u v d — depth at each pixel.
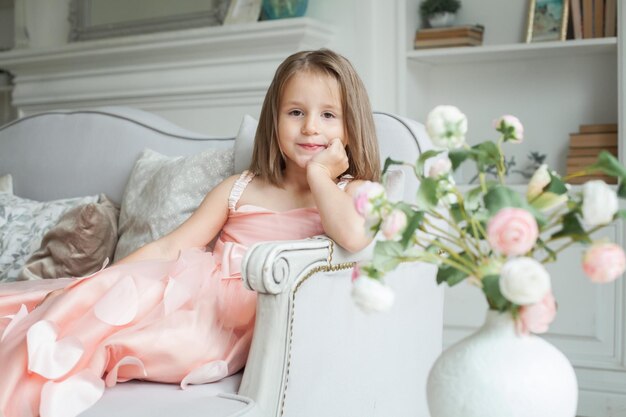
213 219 1.87
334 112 1.79
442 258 1.08
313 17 3.35
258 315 1.41
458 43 3.20
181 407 1.34
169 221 2.11
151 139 2.52
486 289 1.02
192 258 1.62
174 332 1.46
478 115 3.41
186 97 3.53
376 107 3.24
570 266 2.88
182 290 1.52
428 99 3.49
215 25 3.53
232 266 1.63
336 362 1.58
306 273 1.45
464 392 1.02
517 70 3.33
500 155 1.09
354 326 1.64
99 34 3.88
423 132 2.02
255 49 3.33
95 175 2.56
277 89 1.82
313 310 1.49
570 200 1.07
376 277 1.05
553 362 1.03
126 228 2.25
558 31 3.11
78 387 1.33
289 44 3.24
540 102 3.30
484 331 1.06
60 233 2.25
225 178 2.11
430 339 2.01
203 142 2.43
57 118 2.74
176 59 3.54
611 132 2.99
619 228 2.80
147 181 2.28
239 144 2.11
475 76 3.41
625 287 2.81
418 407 1.96
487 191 1.05
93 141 2.61
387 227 1.03
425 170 1.93
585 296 2.87
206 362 1.49
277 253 1.37
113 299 1.45
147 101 3.66
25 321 1.44
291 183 1.85
